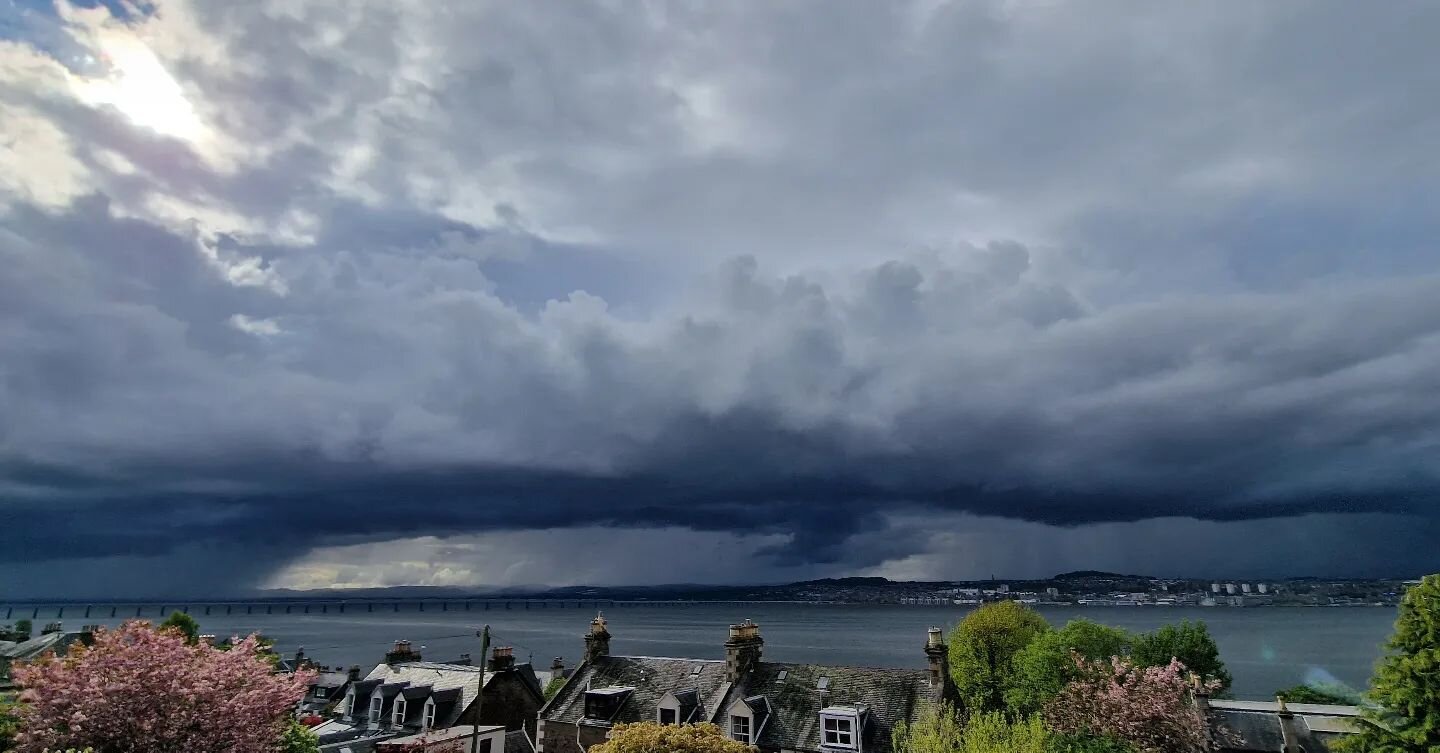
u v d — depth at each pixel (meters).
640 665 60.75
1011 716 68.56
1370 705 39.88
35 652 89.75
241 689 28.62
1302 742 52.44
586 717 56.50
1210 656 76.00
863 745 46.00
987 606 91.81
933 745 36.75
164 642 27.86
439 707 58.91
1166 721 47.44
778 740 48.84
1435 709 33.09
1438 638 34.06
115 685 25.58
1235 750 53.66
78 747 24.66
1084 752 35.19
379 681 65.44
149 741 25.44
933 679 48.28
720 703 53.19
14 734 24.98
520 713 62.44
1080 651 71.06
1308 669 183.25
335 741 55.59
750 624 56.34
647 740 33.16
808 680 52.44
